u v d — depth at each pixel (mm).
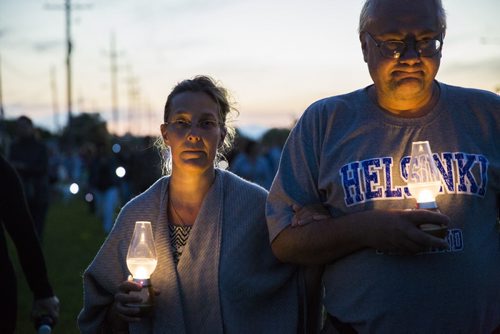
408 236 2746
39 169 11531
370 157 2996
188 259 3414
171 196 3537
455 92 3039
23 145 11539
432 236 2723
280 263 3525
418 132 2973
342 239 2945
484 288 2910
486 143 2998
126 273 3512
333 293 3125
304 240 3047
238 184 3574
